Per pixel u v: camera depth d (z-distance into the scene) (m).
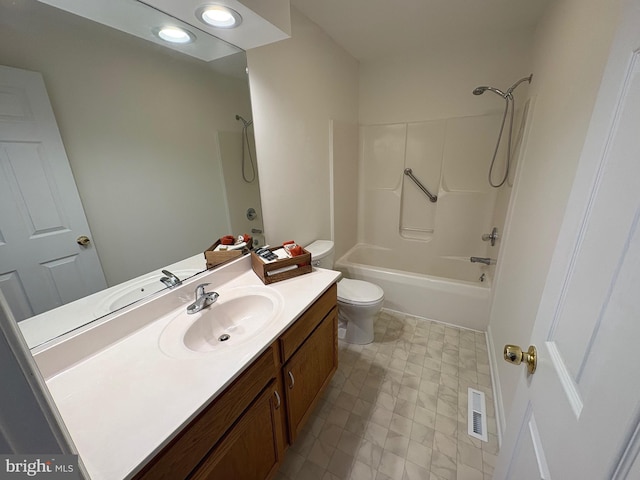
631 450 0.33
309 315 1.23
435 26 1.98
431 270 2.88
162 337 0.98
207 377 0.80
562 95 1.15
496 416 1.46
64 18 0.79
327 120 2.23
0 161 0.70
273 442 1.08
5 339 0.30
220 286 1.37
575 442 0.45
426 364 1.86
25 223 0.75
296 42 1.75
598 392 0.41
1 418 0.31
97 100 0.88
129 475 0.57
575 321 0.52
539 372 0.65
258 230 1.67
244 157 1.49
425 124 2.56
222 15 1.01
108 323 0.93
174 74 1.11
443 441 1.36
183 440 0.69
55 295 0.83
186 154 1.20
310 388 1.33
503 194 2.21
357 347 2.03
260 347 0.93
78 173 0.85
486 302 2.11
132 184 1.01
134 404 0.71
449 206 2.66
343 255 2.82
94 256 0.92
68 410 0.70
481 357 1.91
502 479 0.80
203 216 1.31
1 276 0.73
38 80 0.75
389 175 2.85
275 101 1.63
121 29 0.92
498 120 2.29
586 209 0.54
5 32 0.68
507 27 2.01
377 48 2.35
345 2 1.65
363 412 1.52
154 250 1.11
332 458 1.29
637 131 0.40
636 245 0.37
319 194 2.26
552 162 1.14
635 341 0.35
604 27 0.81
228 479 0.87
